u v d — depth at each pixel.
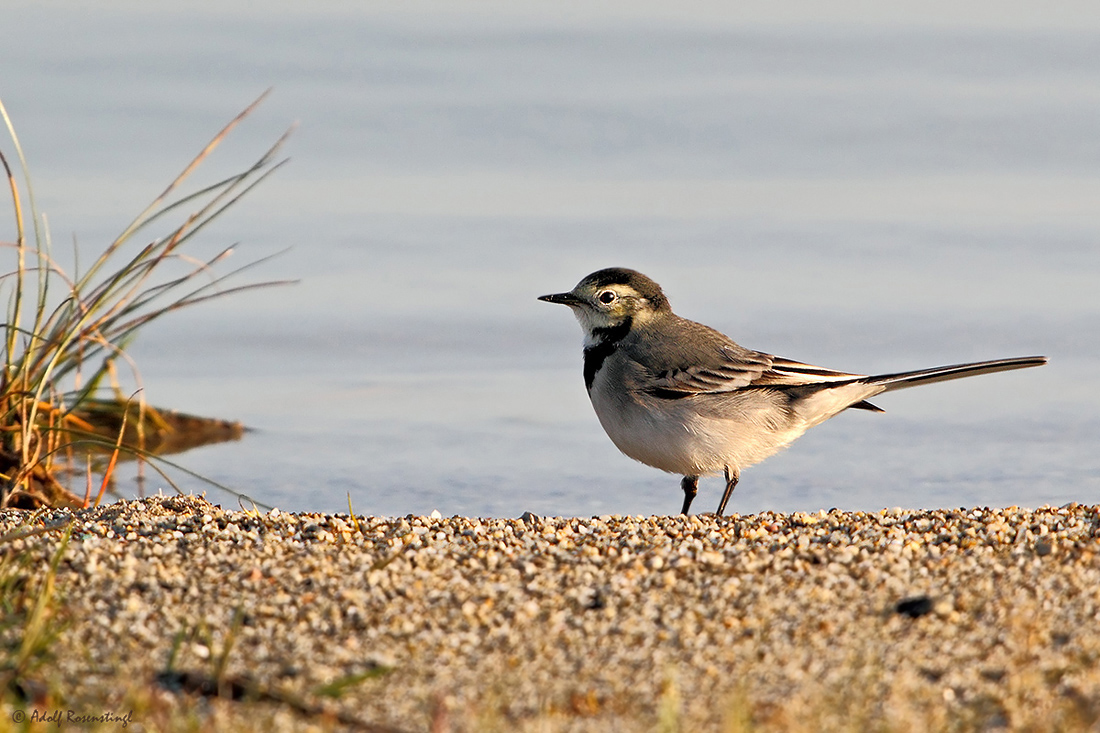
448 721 7.14
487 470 14.52
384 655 7.92
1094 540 9.88
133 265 13.12
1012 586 8.81
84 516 10.83
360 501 13.42
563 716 7.21
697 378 12.91
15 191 12.73
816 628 8.22
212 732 6.99
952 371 12.90
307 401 16.52
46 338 12.96
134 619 8.34
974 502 13.40
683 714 7.18
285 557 9.44
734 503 13.74
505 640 8.11
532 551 9.70
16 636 8.04
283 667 7.77
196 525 10.26
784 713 7.12
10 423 12.83
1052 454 14.80
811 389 12.99
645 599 8.68
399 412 16.20
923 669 7.67
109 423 15.19
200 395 16.52
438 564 9.34
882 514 10.87
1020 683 7.46
